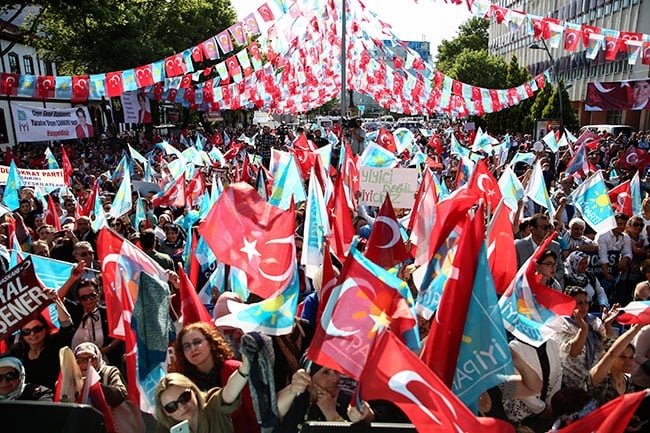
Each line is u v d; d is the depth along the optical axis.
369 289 3.19
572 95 45.34
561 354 4.56
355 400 2.87
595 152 18.83
